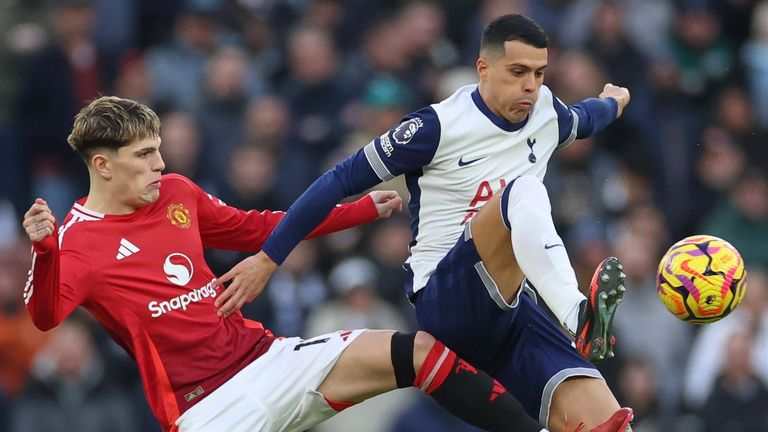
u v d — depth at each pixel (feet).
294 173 140.97
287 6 159.33
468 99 76.48
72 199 144.46
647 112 153.48
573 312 70.03
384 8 163.02
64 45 146.10
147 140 77.20
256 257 76.69
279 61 153.07
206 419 77.41
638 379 127.75
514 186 72.74
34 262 72.38
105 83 147.13
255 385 78.02
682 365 132.57
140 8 156.87
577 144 142.41
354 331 78.74
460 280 75.20
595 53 155.84
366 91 148.66
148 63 148.05
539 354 76.95
